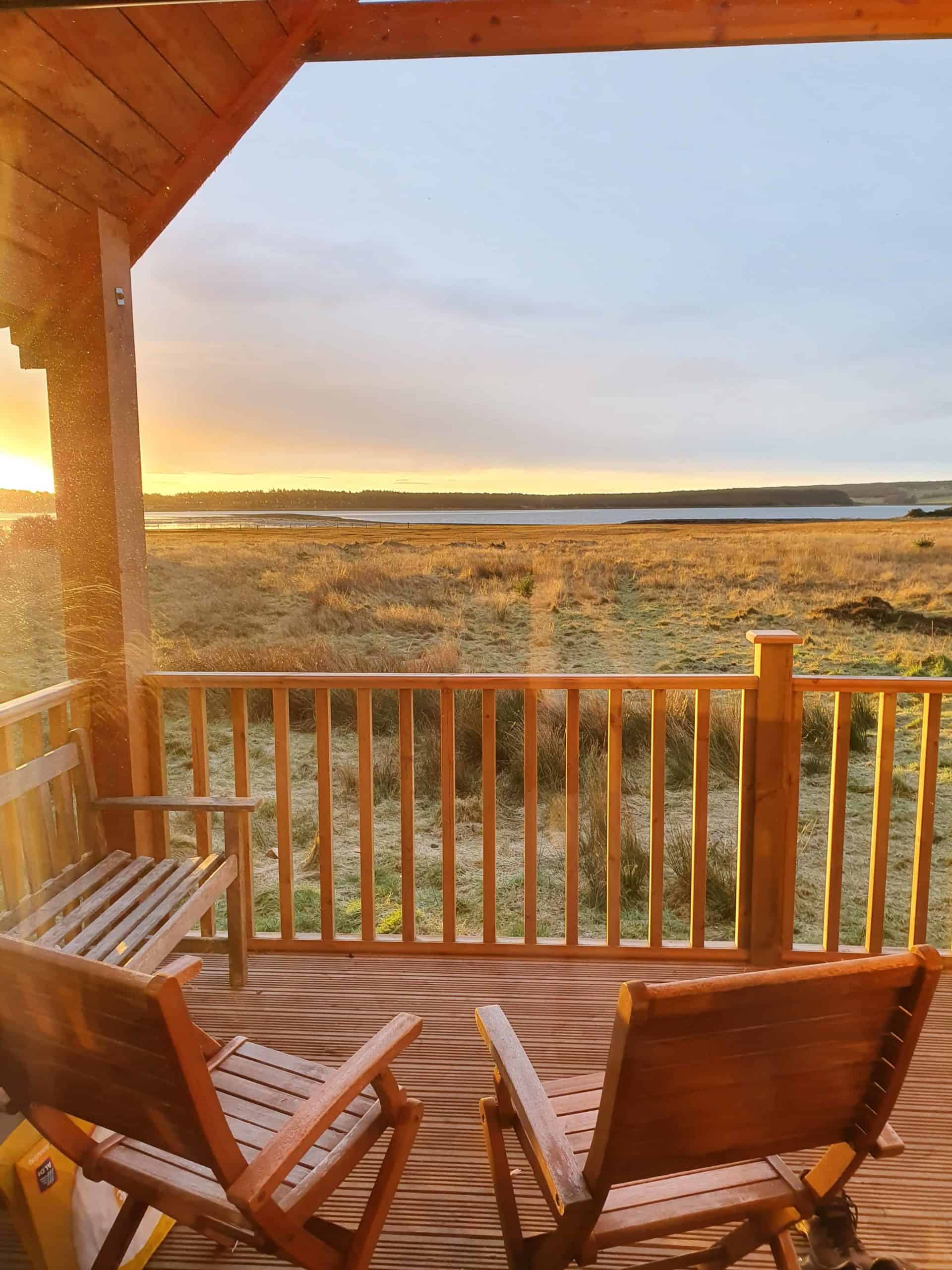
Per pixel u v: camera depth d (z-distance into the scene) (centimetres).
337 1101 126
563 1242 120
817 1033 110
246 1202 110
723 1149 118
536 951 286
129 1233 138
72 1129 135
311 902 379
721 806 482
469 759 545
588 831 441
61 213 258
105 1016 105
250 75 275
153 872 253
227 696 734
